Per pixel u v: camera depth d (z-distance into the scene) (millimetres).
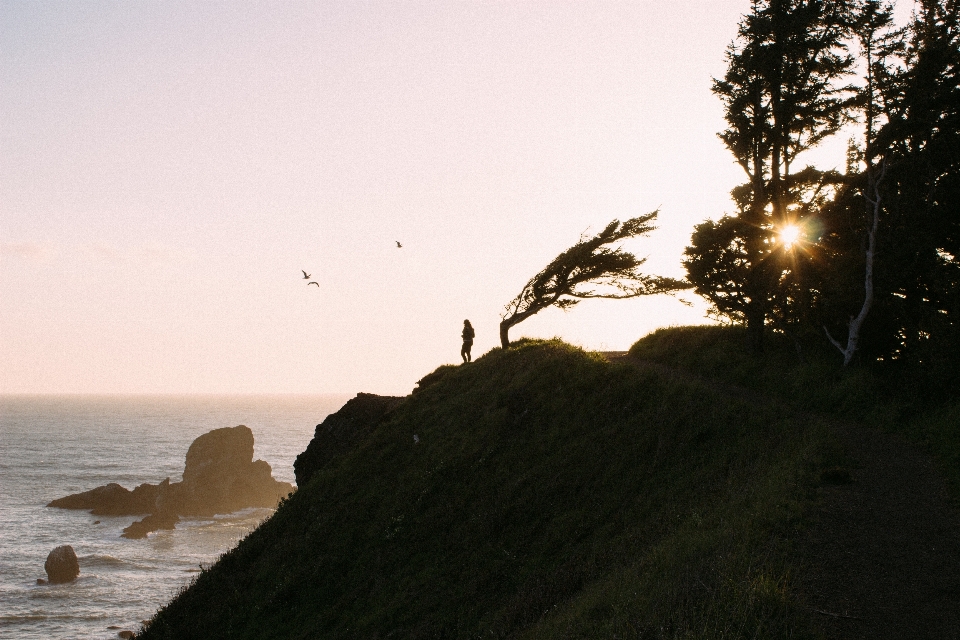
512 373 29094
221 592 23719
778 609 9469
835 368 23484
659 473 18781
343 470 28375
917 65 24250
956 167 24125
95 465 169000
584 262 33750
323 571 22016
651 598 11156
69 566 75188
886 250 23609
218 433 124125
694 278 27141
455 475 23531
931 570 10688
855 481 14750
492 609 16391
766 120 27344
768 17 27000
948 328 19875
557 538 17969
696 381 24172
